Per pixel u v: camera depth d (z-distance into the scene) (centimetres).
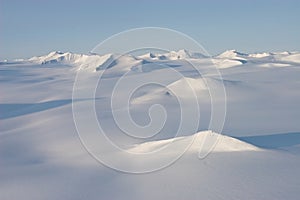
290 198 4316
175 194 4566
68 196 4672
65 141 8000
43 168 6038
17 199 4688
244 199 4328
